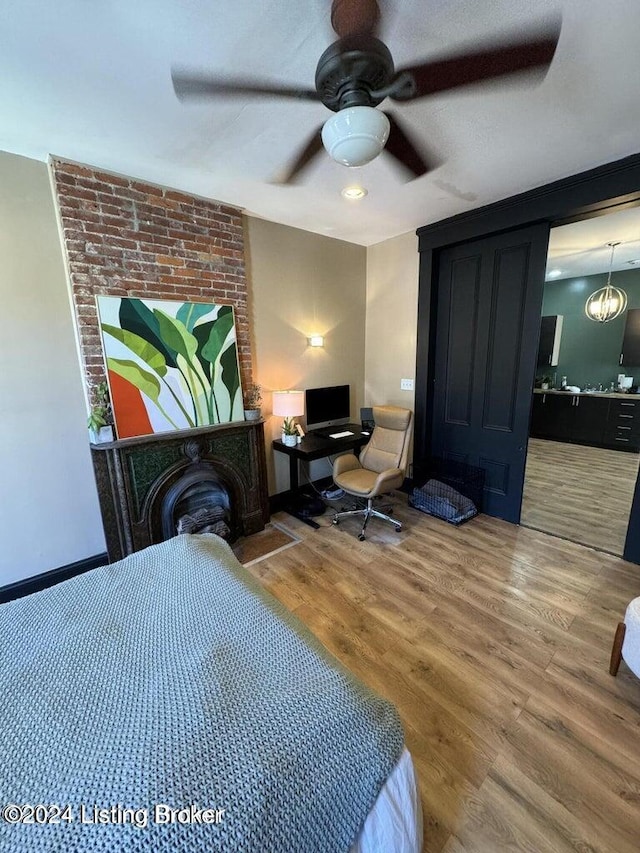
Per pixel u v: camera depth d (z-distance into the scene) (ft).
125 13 3.92
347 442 11.09
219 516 9.10
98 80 4.88
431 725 4.81
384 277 12.70
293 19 4.05
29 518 7.57
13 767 2.56
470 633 6.42
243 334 9.89
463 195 8.75
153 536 8.38
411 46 4.47
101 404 7.67
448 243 10.43
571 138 6.38
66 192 7.01
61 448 7.75
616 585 7.66
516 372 9.93
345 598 7.40
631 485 13.25
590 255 14.53
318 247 11.70
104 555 8.47
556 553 8.91
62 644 3.68
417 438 12.37
